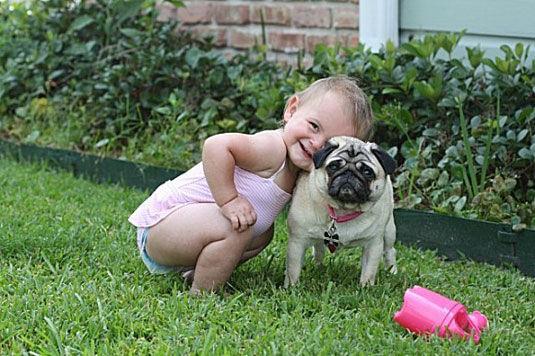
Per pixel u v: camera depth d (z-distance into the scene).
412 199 7.52
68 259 6.42
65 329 5.00
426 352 4.78
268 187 5.71
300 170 5.79
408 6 9.48
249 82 9.38
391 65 8.18
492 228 6.96
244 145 5.55
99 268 6.22
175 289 5.62
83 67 10.37
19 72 10.60
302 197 5.66
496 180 7.21
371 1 9.46
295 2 10.28
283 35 10.45
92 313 5.22
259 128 8.97
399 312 5.16
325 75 8.59
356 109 5.69
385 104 8.22
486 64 7.89
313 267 6.39
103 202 8.28
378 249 5.83
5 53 10.85
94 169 9.43
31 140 10.00
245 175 5.71
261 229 5.85
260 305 5.47
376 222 5.70
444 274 6.61
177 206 5.77
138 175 9.06
